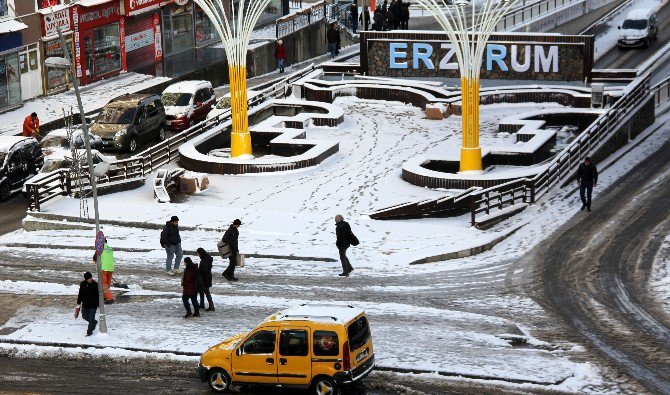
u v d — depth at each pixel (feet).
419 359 95.14
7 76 213.25
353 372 87.40
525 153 172.04
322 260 130.41
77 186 158.81
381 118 208.85
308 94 222.28
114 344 102.37
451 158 171.42
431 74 227.20
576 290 116.06
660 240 131.23
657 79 234.99
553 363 93.71
